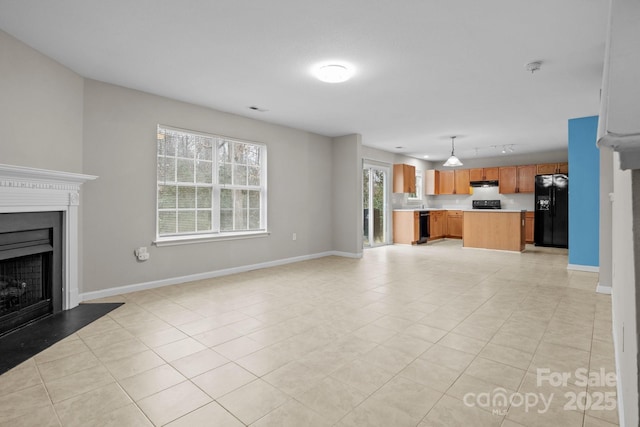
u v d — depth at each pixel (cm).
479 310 327
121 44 288
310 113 498
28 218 287
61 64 325
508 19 249
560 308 332
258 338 261
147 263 405
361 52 303
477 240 764
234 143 507
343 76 336
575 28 261
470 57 312
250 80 367
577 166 504
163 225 427
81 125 351
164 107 419
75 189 332
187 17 248
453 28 262
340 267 547
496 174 898
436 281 448
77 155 345
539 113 496
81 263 354
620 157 49
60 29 264
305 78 362
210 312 321
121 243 383
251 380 201
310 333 271
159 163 423
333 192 675
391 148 810
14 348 243
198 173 463
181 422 163
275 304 346
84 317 305
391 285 426
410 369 213
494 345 247
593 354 232
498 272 505
